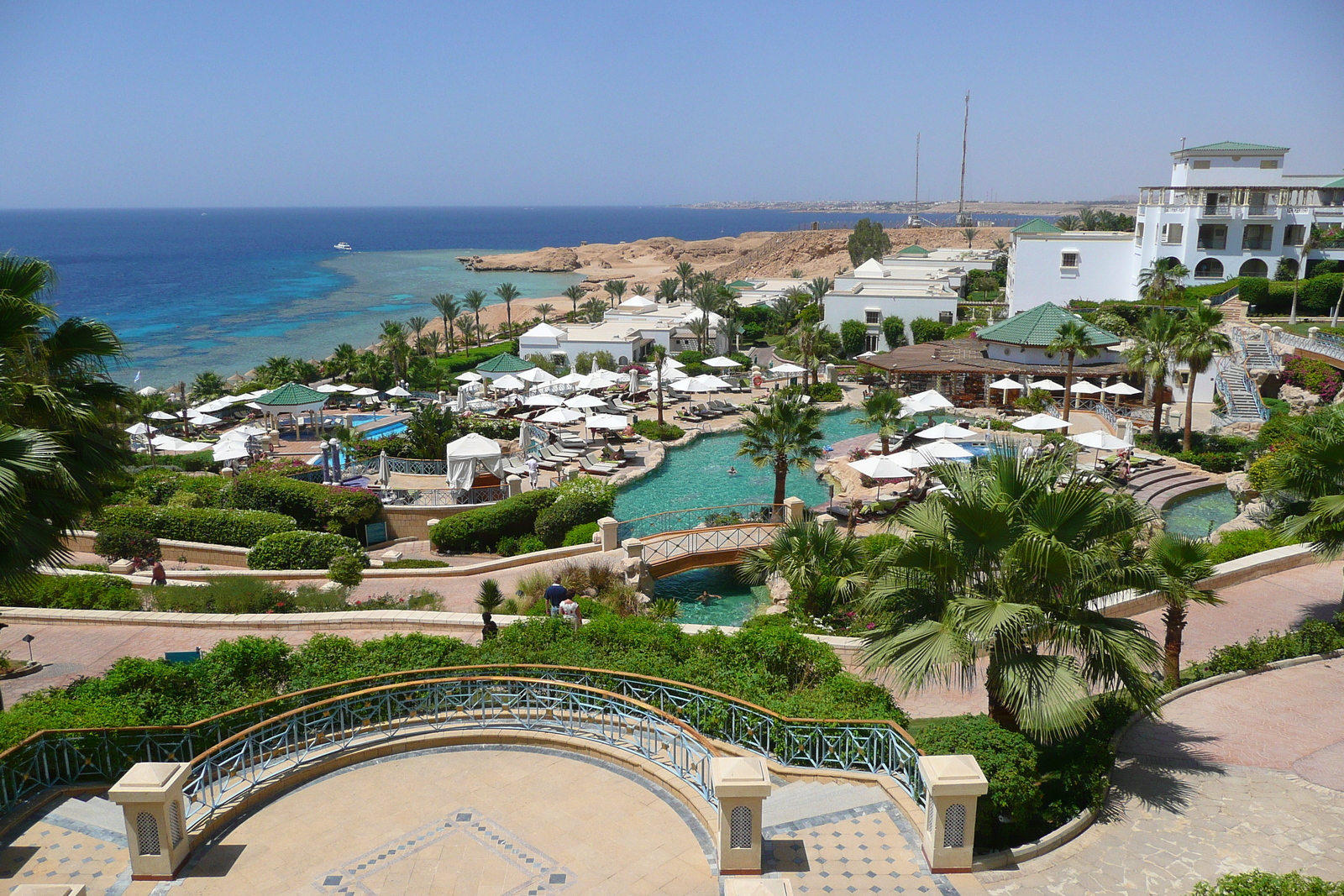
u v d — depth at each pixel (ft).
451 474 116.57
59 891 25.44
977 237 621.31
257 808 37.09
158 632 67.36
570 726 43.70
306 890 31.48
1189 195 198.80
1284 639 60.44
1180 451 137.18
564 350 241.35
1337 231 195.31
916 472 108.27
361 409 201.57
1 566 41.45
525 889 31.40
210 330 404.36
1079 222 415.23
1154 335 140.67
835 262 541.34
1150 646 40.60
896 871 32.30
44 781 38.73
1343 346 149.69
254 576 84.28
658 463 142.41
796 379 206.69
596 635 55.57
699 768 38.78
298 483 109.29
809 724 41.70
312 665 49.42
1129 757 46.26
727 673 49.90
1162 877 35.32
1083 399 172.65
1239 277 193.47
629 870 32.53
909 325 232.73
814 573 74.02
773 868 32.42
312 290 579.89
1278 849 37.45
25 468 38.65
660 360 175.52
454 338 349.00
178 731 40.75
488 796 37.91
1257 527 94.84
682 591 90.17
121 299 529.45
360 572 83.35
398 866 32.86
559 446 148.97
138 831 31.91
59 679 59.00
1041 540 39.58
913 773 36.78
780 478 109.70
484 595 68.85
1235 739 48.24
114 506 100.99
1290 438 111.24
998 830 37.52
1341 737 48.34
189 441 161.99
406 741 42.22
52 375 47.52
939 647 40.01
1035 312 184.24
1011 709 40.57
